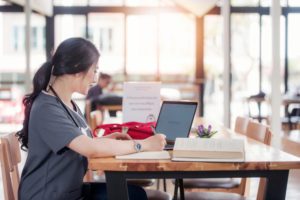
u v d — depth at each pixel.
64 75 1.95
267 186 1.81
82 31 10.41
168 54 10.55
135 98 3.06
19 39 10.28
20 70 10.41
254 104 9.62
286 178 1.80
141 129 2.39
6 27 10.25
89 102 6.00
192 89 10.55
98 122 3.94
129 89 3.07
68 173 1.91
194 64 10.55
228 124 8.01
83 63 1.93
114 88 10.12
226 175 1.79
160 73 10.60
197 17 10.40
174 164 1.75
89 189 2.11
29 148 1.92
